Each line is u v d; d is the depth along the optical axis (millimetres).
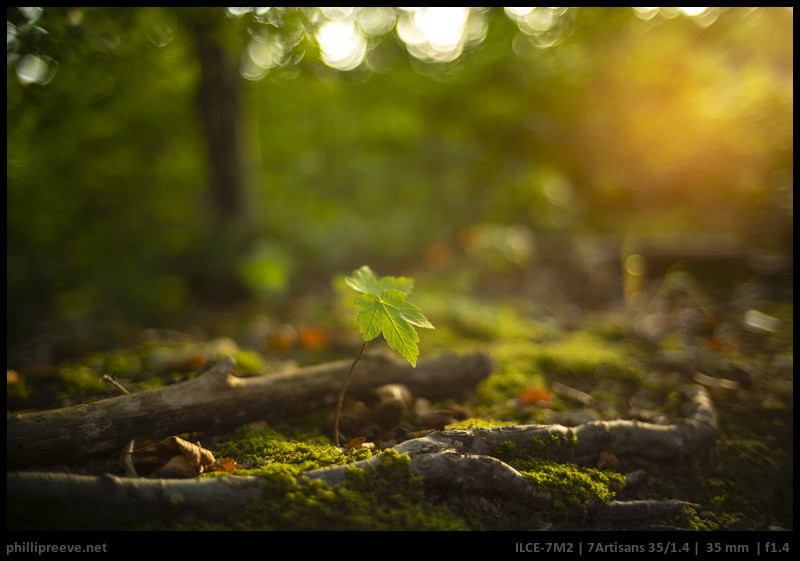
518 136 6793
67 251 4668
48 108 3496
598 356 3088
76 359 2986
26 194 4367
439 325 3895
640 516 1617
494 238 5445
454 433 1700
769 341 3398
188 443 1640
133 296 4133
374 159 6902
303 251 5434
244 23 3285
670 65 6344
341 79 6441
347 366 2273
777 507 1834
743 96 5797
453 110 7000
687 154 6469
